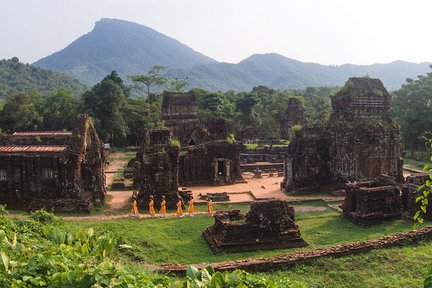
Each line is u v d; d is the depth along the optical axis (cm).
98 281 909
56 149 3738
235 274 1164
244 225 2511
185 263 2272
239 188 4478
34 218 2228
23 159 3500
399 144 4172
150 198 3431
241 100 9600
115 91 7762
